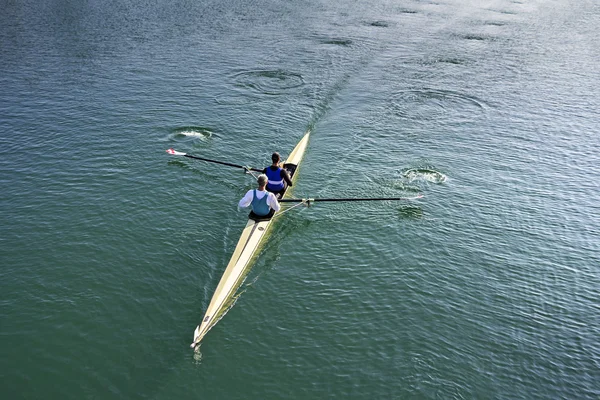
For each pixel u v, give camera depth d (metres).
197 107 25.70
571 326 13.21
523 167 21.34
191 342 12.26
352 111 26.61
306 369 11.66
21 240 15.38
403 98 28.62
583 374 11.80
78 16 41.22
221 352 11.98
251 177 19.83
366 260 15.41
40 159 19.91
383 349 12.26
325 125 24.81
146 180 19.00
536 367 11.94
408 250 15.90
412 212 17.89
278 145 22.52
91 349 11.95
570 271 15.27
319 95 28.41
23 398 10.73
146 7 45.50
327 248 15.89
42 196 17.59
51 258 14.76
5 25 37.50
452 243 16.31
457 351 12.27
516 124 25.56
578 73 33.69
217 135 22.94
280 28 41.88
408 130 24.58
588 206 18.67
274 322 12.94
